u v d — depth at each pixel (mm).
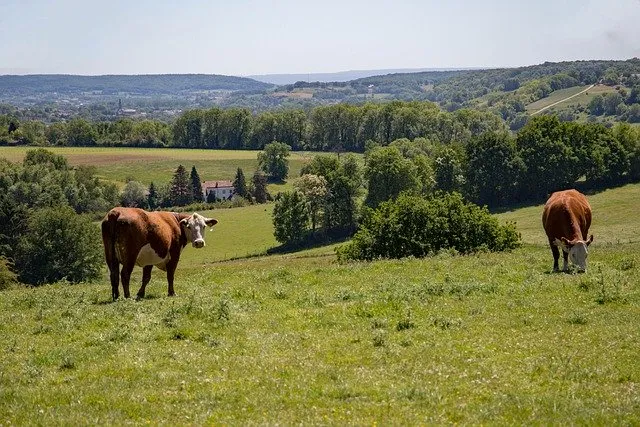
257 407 10445
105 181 153750
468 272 24375
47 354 14188
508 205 113375
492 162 112562
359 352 14039
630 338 14586
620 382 11914
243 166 177375
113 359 13820
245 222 119938
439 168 115562
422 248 37406
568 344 14289
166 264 22344
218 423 9562
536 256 29344
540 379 12016
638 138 116125
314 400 10812
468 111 190750
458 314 17469
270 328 16516
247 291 21828
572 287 20594
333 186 107000
